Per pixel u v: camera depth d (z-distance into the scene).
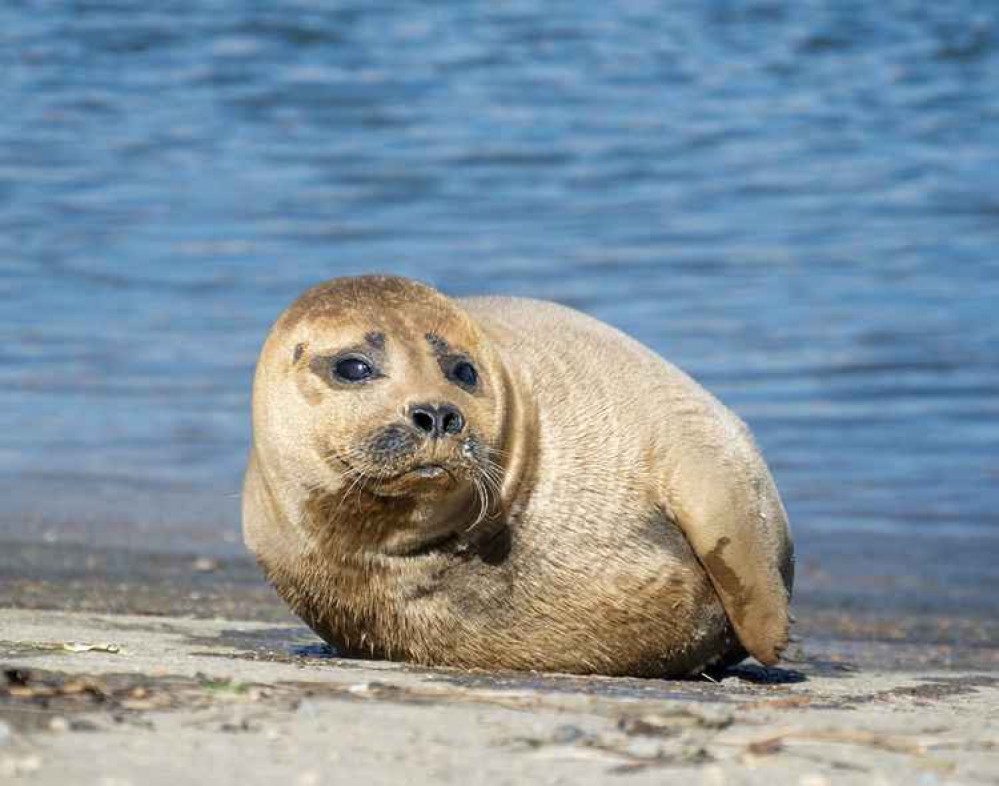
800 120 134.75
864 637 42.38
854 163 122.69
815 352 82.06
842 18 172.75
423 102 140.50
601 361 30.02
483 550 27.75
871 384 77.62
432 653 28.59
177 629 34.25
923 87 144.50
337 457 26.14
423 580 27.69
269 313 89.69
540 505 28.12
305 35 165.25
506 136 130.62
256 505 28.62
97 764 17.19
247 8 180.12
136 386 77.62
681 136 130.25
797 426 72.19
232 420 72.81
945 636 42.84
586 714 21.38
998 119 134.00
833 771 18.66
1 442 68.56
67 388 77.12
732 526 28.86
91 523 55.38
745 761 18.88
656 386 30.16
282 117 137.12
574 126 133.00
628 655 29.20
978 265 98.00
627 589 28.56
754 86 146.00
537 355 29.48
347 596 28.09
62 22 174.75
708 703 24.05
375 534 27.03
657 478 29.00
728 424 30.66
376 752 18.50
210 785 16.69
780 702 24.25
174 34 167.38
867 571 52.84
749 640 29.66
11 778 16.42
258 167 123.00
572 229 105.50
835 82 147.00
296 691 21.94
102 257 100.50
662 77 148.88
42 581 43.81
